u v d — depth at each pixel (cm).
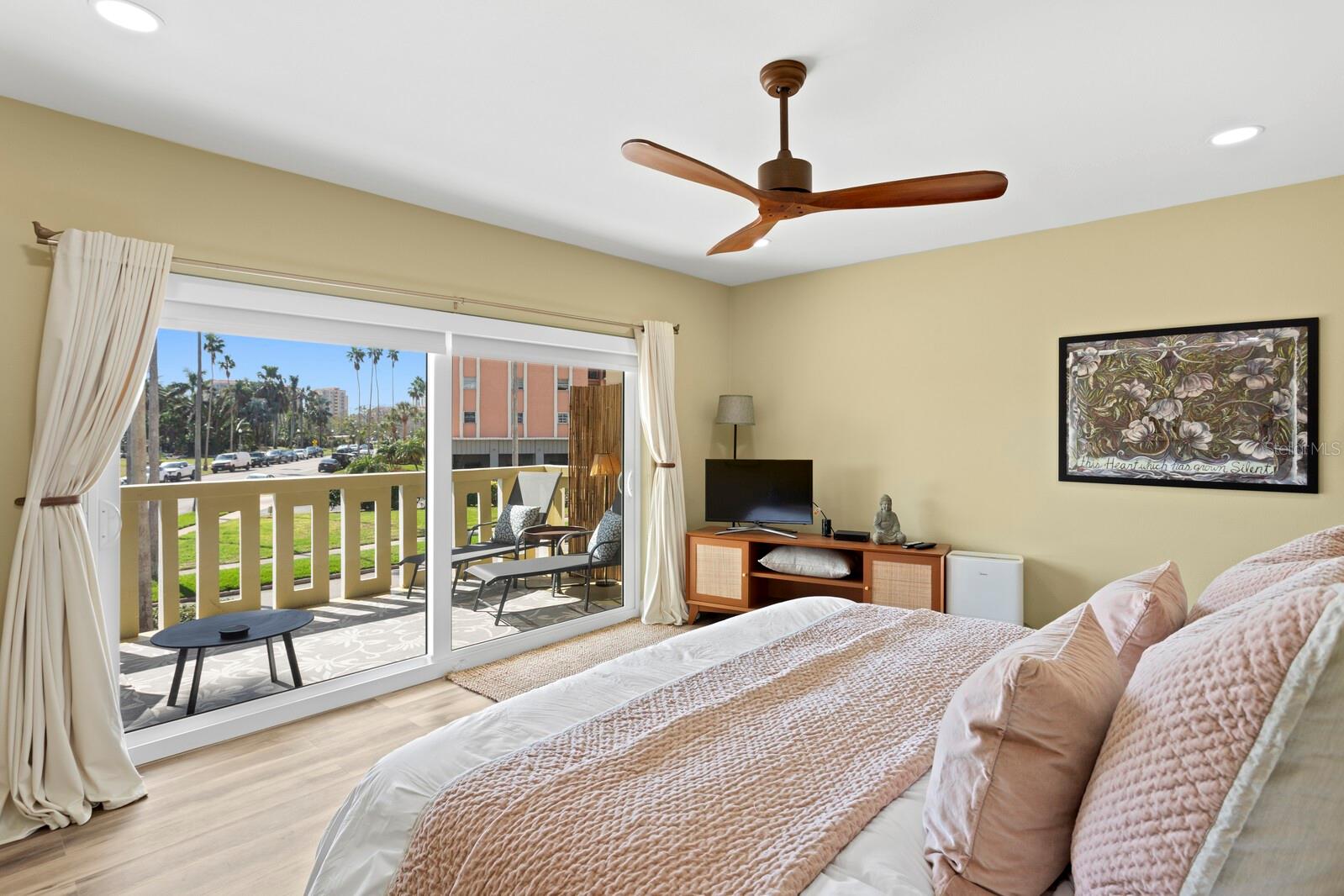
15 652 227
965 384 427
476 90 239
